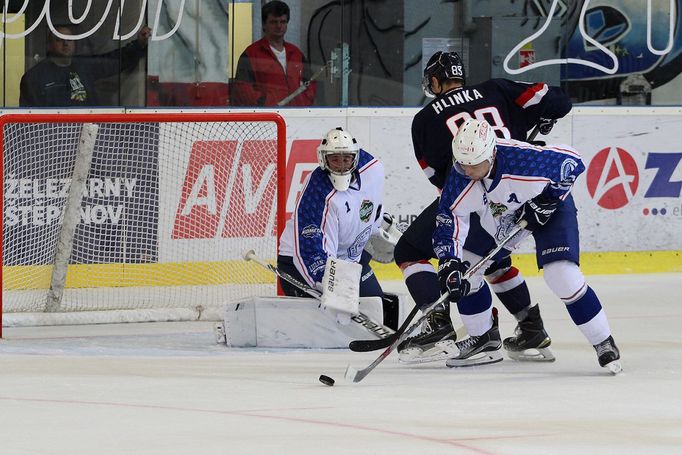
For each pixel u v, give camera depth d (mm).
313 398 11766
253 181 22891
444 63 15375
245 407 11156
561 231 13836
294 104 24406
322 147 16484
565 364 14672
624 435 9766
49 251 21719
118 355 16031
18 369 14180
